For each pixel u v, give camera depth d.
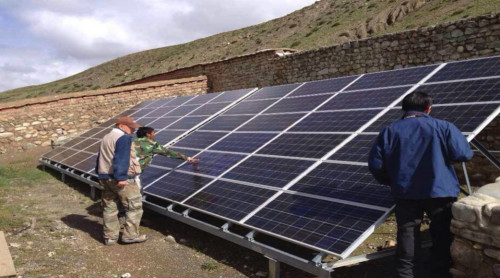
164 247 5.91
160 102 13.56
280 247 5.50
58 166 11.23
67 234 6.43
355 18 51.38
